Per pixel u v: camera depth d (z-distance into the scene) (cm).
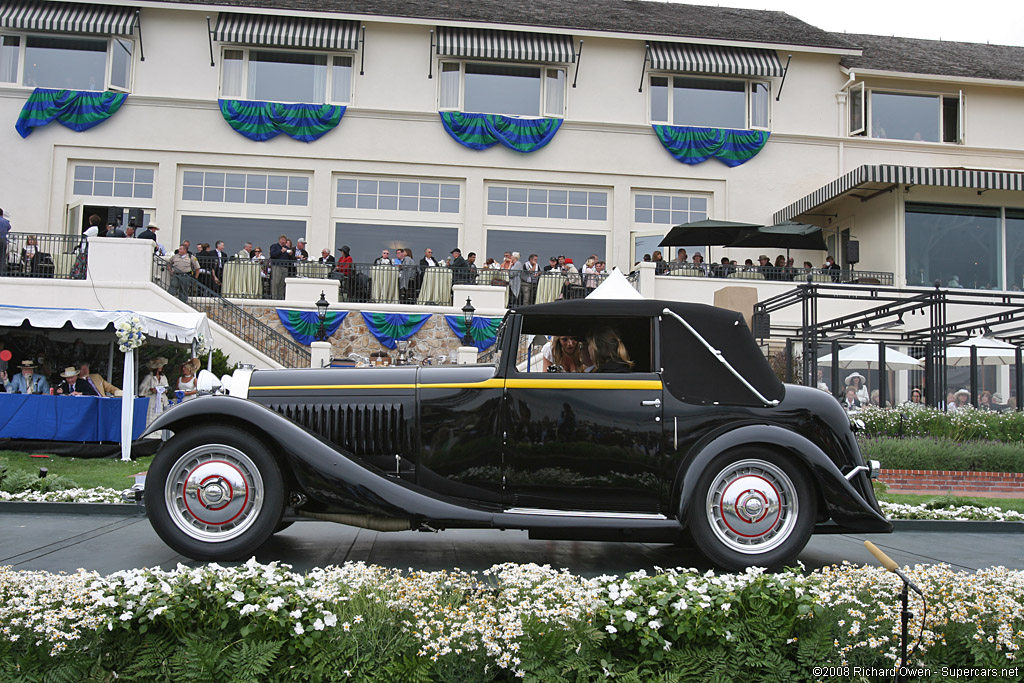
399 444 471
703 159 2102
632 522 438
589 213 2108
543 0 2294
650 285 1738
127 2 1952
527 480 462
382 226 2047
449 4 2141
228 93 2022
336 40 1991
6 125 1927
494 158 2070
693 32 2116
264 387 487
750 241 1775
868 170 1794
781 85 2136
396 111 2033
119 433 1120
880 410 1280
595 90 2119
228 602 291
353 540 542
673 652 294
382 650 284
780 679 288
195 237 1988
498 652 283
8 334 1311
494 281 1753
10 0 1928
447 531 599
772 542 444
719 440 444
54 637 275
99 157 1952
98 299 1503
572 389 464
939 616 303
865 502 441
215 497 439
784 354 1761
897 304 1278
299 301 1661
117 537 520
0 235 1544
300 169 2014
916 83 2169
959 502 793
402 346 1661
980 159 2156
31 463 984
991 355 1584
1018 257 2023
